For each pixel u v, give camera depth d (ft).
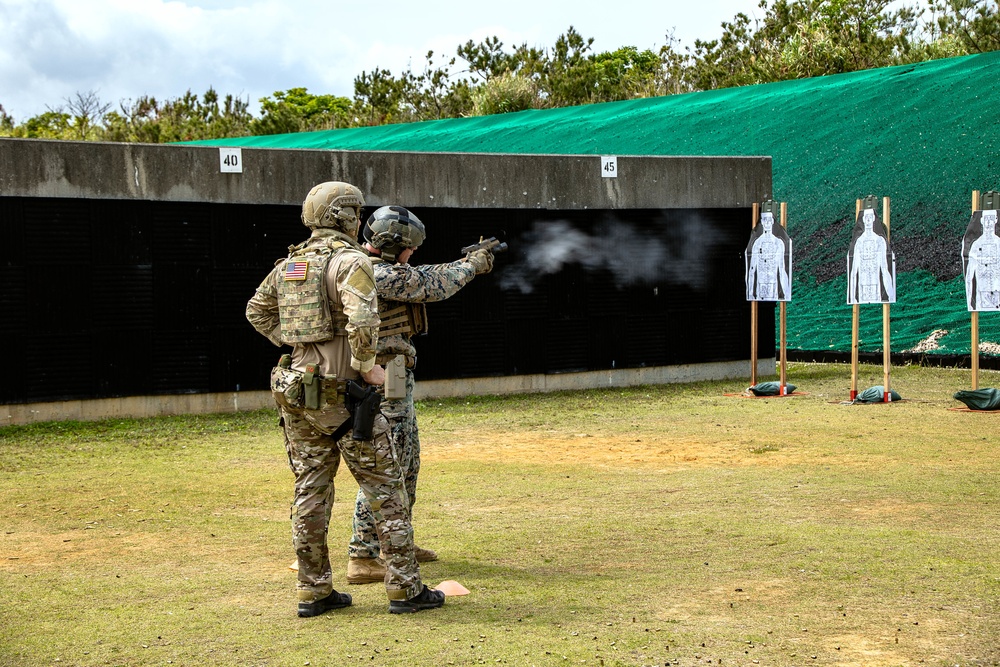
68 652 13.56
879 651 12.96
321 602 15.08
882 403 38.81
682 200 47.88
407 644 13.47
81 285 37.73
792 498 22.86
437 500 23.36
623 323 46.98
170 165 39.01
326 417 14.64
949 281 53.57
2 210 36.37
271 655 13.23
